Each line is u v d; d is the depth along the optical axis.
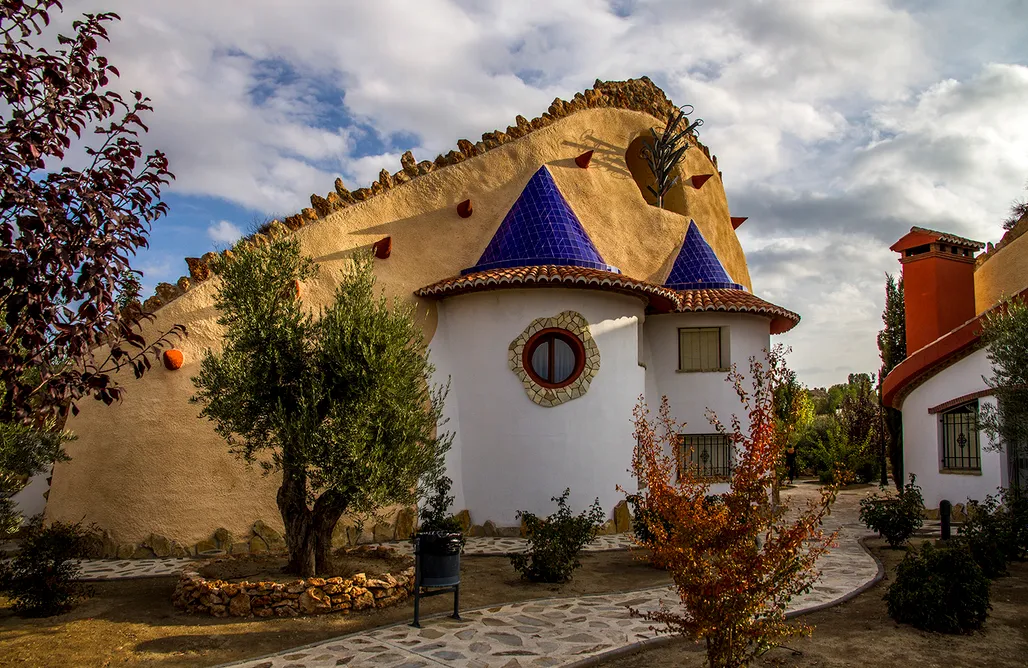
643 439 8.38
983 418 15.64
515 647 8.16
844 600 10.40
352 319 10.18
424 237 17.91
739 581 6.18
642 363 17.97
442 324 17.42
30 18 5.75
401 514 15.71
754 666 7.50
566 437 16.27
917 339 23.20
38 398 6.26
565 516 13.10
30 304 5.41
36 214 5.39
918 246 23.56
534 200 18.52
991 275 26.45
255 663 7.62
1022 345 13.93
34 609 9.50
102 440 14.05
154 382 14.24
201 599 9.65
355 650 8.05
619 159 21.77
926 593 8.91
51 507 13.88
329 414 9.77
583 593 10.88
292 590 9.52
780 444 6.98
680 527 6.72
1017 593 10.87
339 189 17.20
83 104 5.93
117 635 8.62
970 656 7.92
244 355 10.02
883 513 14.99
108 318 5.91
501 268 17.36
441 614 9.60
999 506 16.38
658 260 21.42
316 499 10.48
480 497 16.23
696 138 24.45
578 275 16.34
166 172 6.46
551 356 16.73
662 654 7.99
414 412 10.23
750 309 19.31
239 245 10.67
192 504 13.92
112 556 13.54
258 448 10.55
